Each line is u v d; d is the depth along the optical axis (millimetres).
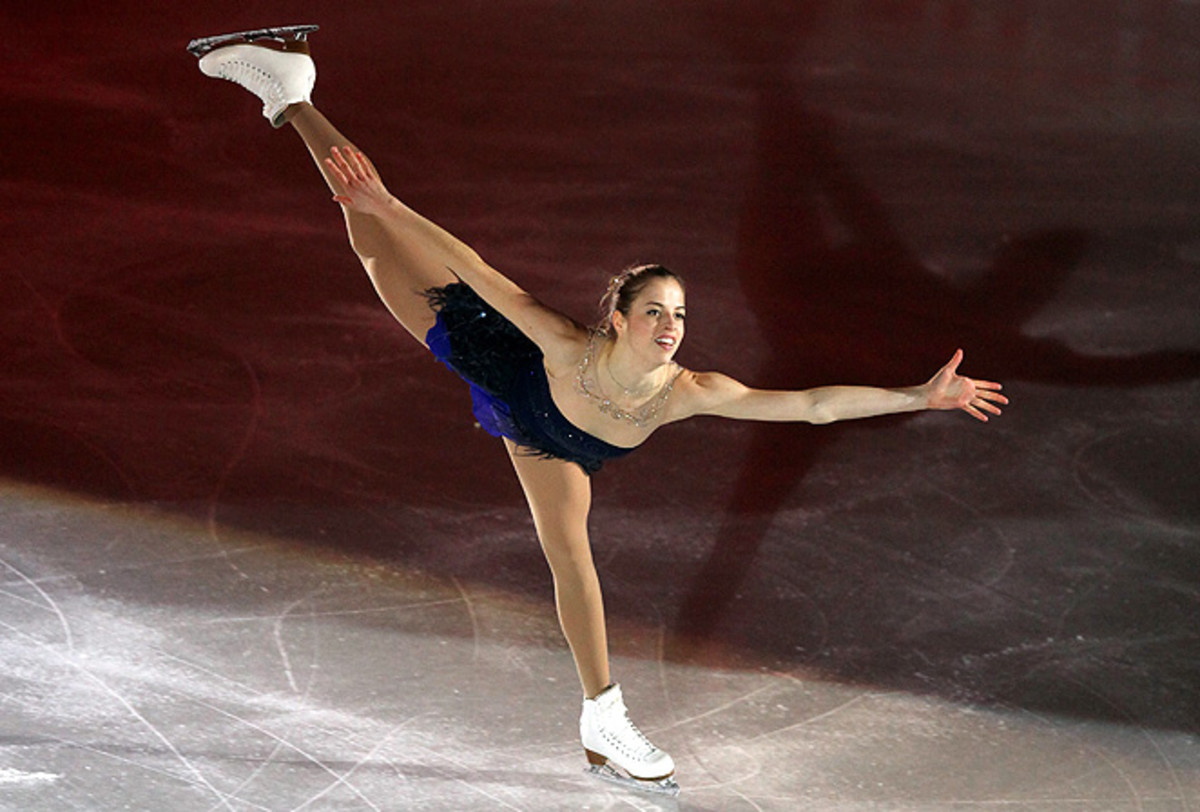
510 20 41531
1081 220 31859
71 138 31438
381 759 14953
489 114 34906
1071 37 45031
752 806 14805
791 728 16375
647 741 15172
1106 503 21859
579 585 15391
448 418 23078
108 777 14078
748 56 40406
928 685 17453
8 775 13906
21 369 22984
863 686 17359
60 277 25938
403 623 17766
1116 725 16812
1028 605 19312
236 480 20750
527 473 15609
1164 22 47312
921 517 21359
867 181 33125
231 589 18062
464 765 15031
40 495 19750
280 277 26719
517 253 28359
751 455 22859
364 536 19750
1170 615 19219
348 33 39125
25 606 17141
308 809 13930
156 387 22922
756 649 18031
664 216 30578
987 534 20969
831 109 37125
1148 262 30125
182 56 36281
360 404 23141
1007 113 38000
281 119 17672
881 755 15914
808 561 20125
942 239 30609
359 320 25641
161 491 20250
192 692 15797
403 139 33094
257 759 14688
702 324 26469
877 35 43500
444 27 40375
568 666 17250
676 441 23156
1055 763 15961
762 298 27656
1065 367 25875
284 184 30359
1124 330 27312
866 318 27250
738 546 20406
